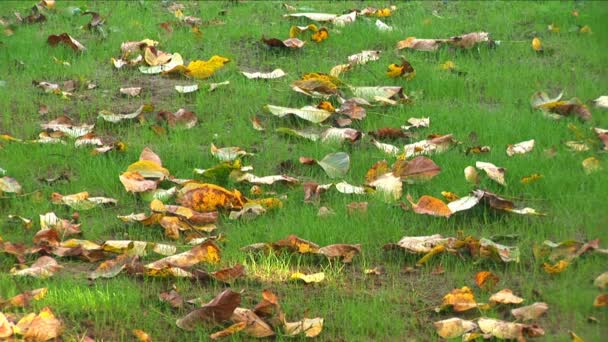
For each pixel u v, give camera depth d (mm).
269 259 5707
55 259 5820
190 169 6992
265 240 6000
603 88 8477
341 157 6949
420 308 5281
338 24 10234
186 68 8805
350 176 6910
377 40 9820
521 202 6512
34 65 9047
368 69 8914
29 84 8656
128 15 10711
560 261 5531
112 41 9758
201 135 7613
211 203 6398
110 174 6875
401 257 5820
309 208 6359
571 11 10578
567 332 4980
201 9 11008
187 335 4973
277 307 5086
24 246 5840
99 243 6008
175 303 5215
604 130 7410
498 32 10047
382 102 8094
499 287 5473
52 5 10914
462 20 10484
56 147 7316
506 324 4914
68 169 7086
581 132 7469
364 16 10484
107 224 6285
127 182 6570
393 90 8188
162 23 10109
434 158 7098
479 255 5719
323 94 8172
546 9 10625
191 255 5668
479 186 6660
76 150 7312
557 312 5188
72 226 6113
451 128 7660
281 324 5023
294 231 6023
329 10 10961
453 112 7922
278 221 6215
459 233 5934
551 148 7121
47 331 4840
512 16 10531
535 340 4922
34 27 10195
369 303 5273
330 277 5594
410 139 7516
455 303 5195
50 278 5523
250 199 6566
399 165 6734
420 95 8383
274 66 9164
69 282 5414
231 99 8242
